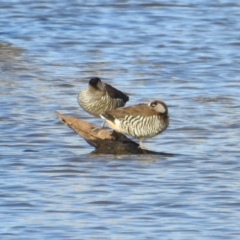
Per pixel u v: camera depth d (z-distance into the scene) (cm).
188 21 5325
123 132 2711
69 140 2967
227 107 3425
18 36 4853
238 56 4391
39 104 3441
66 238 2128
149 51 4488
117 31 4997
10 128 3105
